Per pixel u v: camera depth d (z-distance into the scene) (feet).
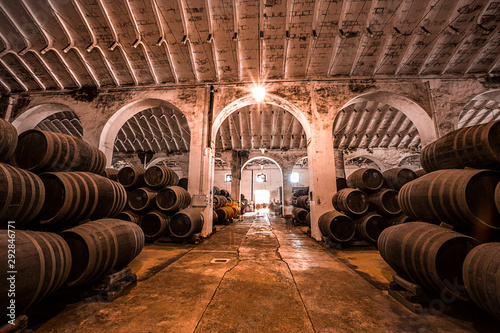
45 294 5.63
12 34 18.47
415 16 16.90
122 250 8.04
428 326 5.79
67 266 6.29
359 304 7.02
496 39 17.74
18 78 21.93
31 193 6.33
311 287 8.38
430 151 10.27
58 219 7.45
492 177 7.08
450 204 6.98
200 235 17.78
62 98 22.50
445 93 19.88
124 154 44.29
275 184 66.80
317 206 18.79
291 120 36.09
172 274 9.84
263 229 26.02
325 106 20.49
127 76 21.84
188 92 21.94
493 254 5.09
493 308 4.79
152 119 35.09
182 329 5.62
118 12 17.37
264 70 21.06
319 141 19.77
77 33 18.58
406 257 6.92
